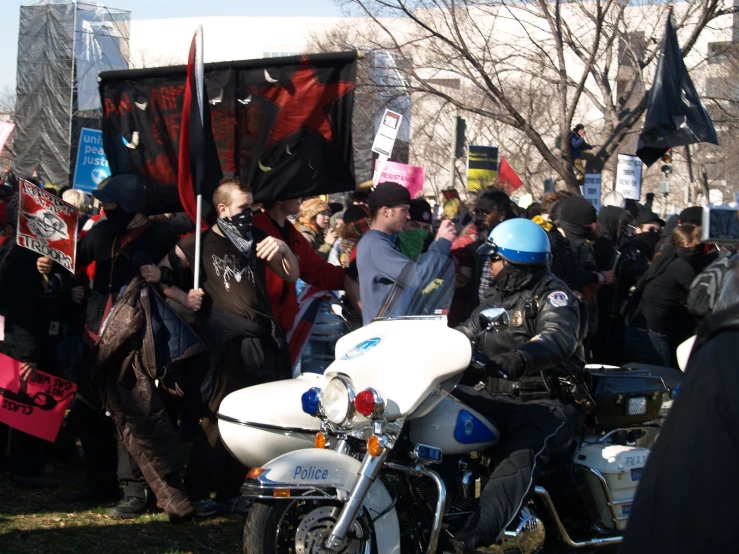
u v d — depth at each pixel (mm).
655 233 9109
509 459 4016
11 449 5812
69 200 8125
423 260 4305
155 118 5922
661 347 7172
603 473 4398
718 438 1527
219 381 5137
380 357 3785
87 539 4852
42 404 5414
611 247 7738
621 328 7449
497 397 4273
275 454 4348
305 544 3705
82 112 21094
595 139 24922
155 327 4914
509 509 3885
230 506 5445
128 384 4969
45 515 5230
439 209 13344
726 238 1832
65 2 20688
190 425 6090
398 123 10250
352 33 21906
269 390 4535
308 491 3645
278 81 5910
